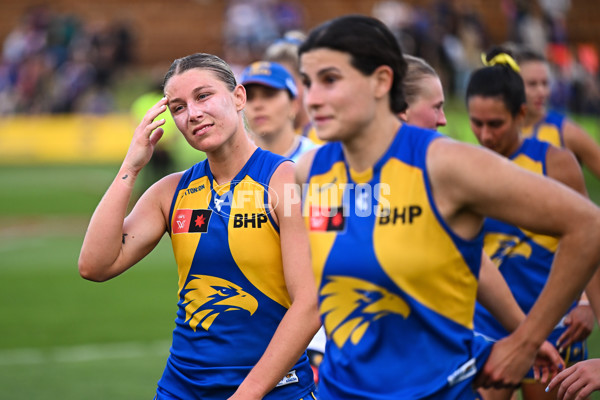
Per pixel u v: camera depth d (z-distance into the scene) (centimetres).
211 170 1290
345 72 948
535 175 927
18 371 2544
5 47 10638
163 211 1319
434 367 970
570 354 1666
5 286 3919
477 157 933
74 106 9294
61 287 3891
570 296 933
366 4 11006
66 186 7331
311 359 1803
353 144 991
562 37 8562
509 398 1556
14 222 5803
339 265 989
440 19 8419
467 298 987
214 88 1248
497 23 10881
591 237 912
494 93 1527
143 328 3106
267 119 1788
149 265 4478
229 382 1237
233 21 9831
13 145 9075
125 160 1305
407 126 997
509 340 972
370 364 988
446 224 954
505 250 1622
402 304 970
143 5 11225
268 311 1248
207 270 1258
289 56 2097
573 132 2023
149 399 2241
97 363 2630
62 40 9850
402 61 980
